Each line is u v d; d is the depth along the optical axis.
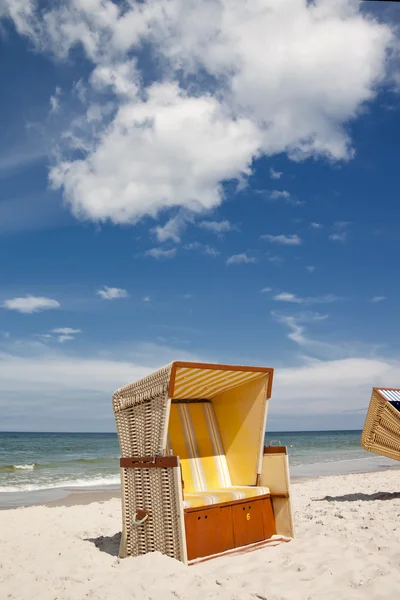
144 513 4.26
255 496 4.69
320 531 4.93
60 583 3.74
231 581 3.54
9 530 6.29
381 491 8.80
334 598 3.19
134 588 3.45
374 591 3.25
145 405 4.44
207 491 4.80
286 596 3.22
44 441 59.94
